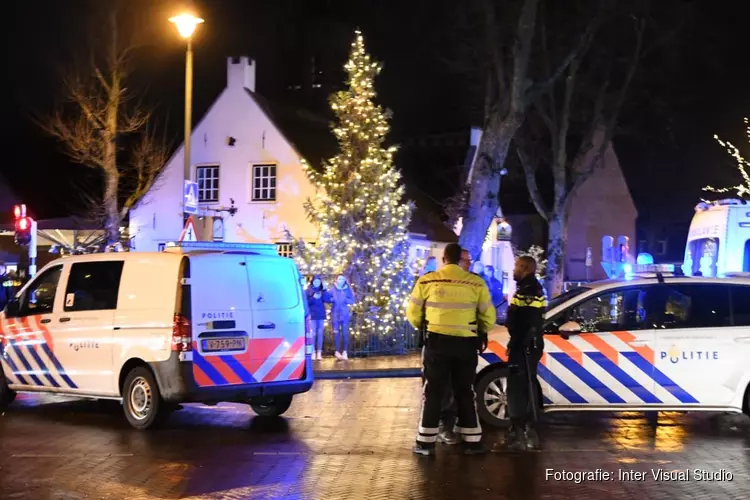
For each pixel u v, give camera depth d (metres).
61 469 7.45
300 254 19.31
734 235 14.41
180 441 8.74
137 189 25.62
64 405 11.35
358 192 18.75
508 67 20.03
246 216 26.88
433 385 7.88
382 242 18.64
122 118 25.03
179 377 9.02
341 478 7.11
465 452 7.95
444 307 7.81
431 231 28.97
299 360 9.98
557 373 9.20
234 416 10.38
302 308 10.14
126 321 9.56
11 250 31.38
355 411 10.74
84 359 9.94
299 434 9.14
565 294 9.89
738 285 9.34
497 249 32.69
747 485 6.88
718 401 9.08
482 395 9.45
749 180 28.23
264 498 6.49
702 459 7.81
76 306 10.16
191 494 6.60
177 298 9.17
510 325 8.25
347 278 18.44
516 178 39.28
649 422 9.87
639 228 44.28
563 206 27.89
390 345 18.17
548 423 9.80
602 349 9.20
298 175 26.41
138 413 9.41
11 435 9.09
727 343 9.12
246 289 9.65
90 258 10.18
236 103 27.34
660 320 9.27
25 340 10.59
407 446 8.45
